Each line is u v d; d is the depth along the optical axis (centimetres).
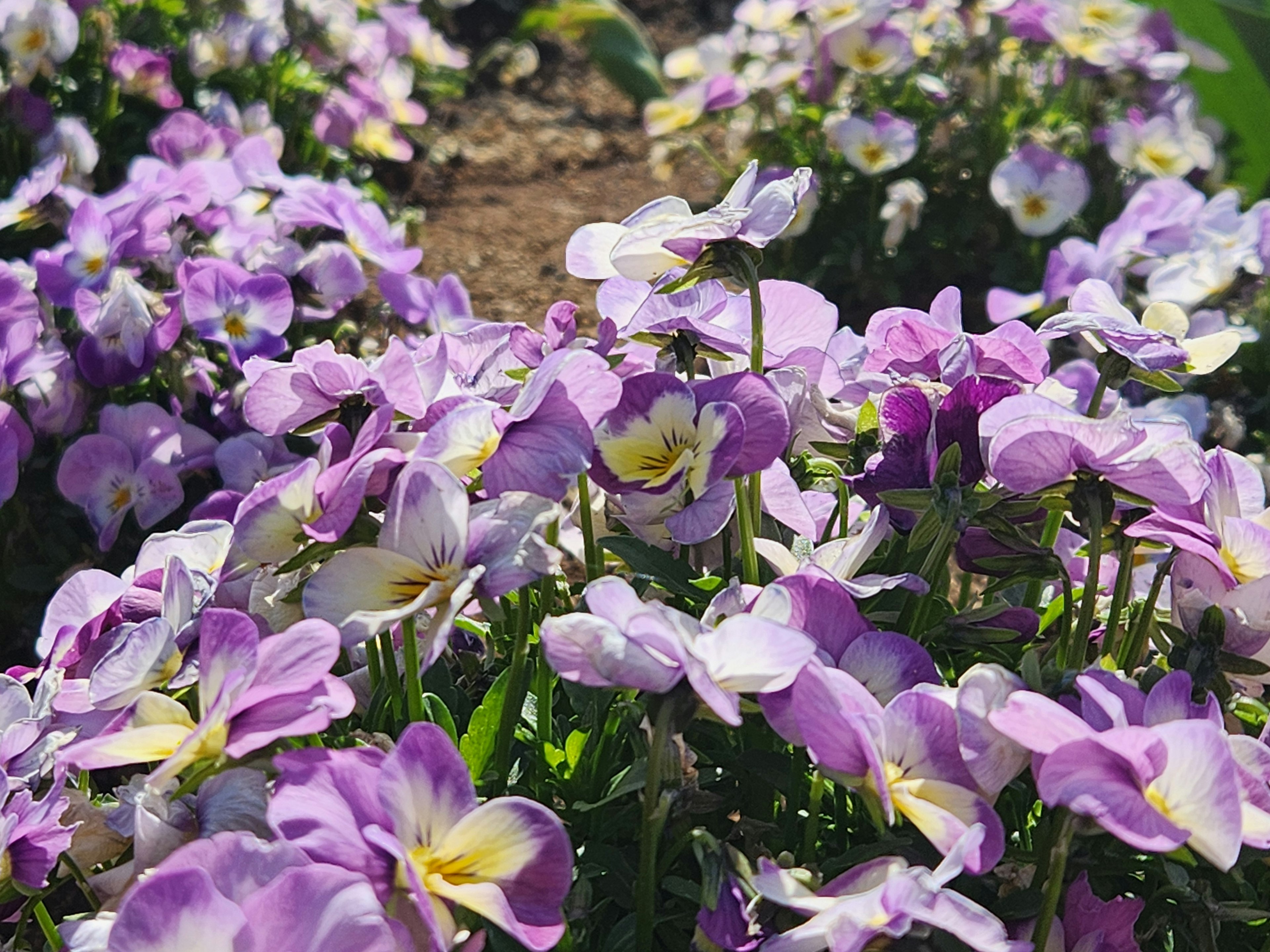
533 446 27
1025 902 27
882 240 76
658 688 24
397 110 86
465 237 86
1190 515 28
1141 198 62
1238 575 29
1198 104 83
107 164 72
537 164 96
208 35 74
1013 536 29
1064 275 61
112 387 55
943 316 35
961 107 80
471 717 31
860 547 29
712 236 29
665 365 33
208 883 22
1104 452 27
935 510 28
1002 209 78
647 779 26
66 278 51
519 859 24
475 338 34
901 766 26
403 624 28
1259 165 83
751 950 25
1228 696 29
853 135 74
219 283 51
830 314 34
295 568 27
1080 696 26
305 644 25
